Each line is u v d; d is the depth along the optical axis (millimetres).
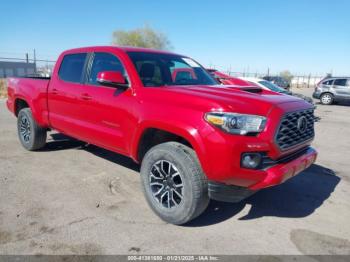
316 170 5406
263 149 2848
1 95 16672
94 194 3930
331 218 3609
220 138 2754
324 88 19609
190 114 2965
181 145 3164
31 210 3436
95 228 3137
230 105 2830
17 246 2779
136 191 4070
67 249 2773
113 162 5203
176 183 3213
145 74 3785
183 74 4297
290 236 3176
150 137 3619
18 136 6371
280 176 2906
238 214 3611
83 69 4477
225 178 2799
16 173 4535
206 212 3625
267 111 2930
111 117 3859
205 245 2941
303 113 3400
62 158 5344
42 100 5168
